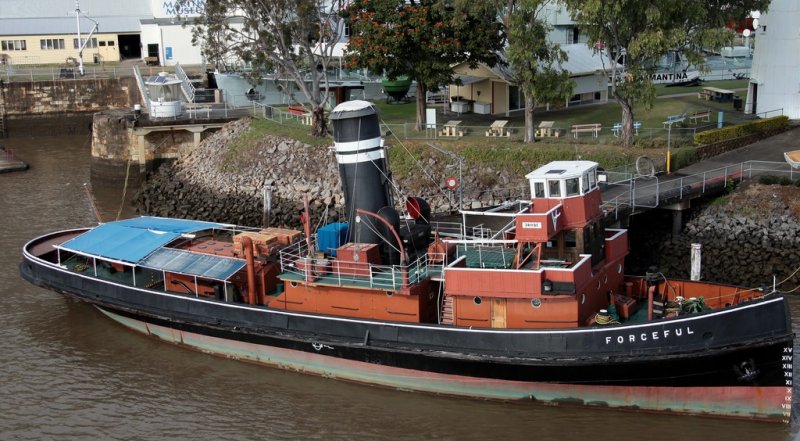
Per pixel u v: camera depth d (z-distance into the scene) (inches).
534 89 1827.0
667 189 1528.1
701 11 1721.2
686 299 1037.2
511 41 1849.2
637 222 1565.0
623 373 951.0
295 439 967.6
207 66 2955.2
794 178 1571.1
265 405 1036.5
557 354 956.0
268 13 2016.5
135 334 1222.9
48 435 979.3
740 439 929.5
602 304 1047.0
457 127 2003.0
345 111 1079.0
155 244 1200.2
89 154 2516.0
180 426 996.6
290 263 1126.4
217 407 1034.7
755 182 1565.0
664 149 1793.8
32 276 1285.7
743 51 3036.4
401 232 1093.8
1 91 2824.8
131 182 2169.0
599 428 964.6
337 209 1787.6
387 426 986.7
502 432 965.8
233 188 1957.4
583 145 1856.5
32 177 2201.0
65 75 2960.1
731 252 1435.8
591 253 1022.4
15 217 1797.5
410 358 1015.6
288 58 2047.2
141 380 1098.7
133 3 3521.2
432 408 1019.3
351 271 1069.8
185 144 2223.2
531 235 962.7
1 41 3260.3
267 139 2046.0
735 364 927.0
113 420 1010.1
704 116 2048.5
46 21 3348.9
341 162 1103.0
